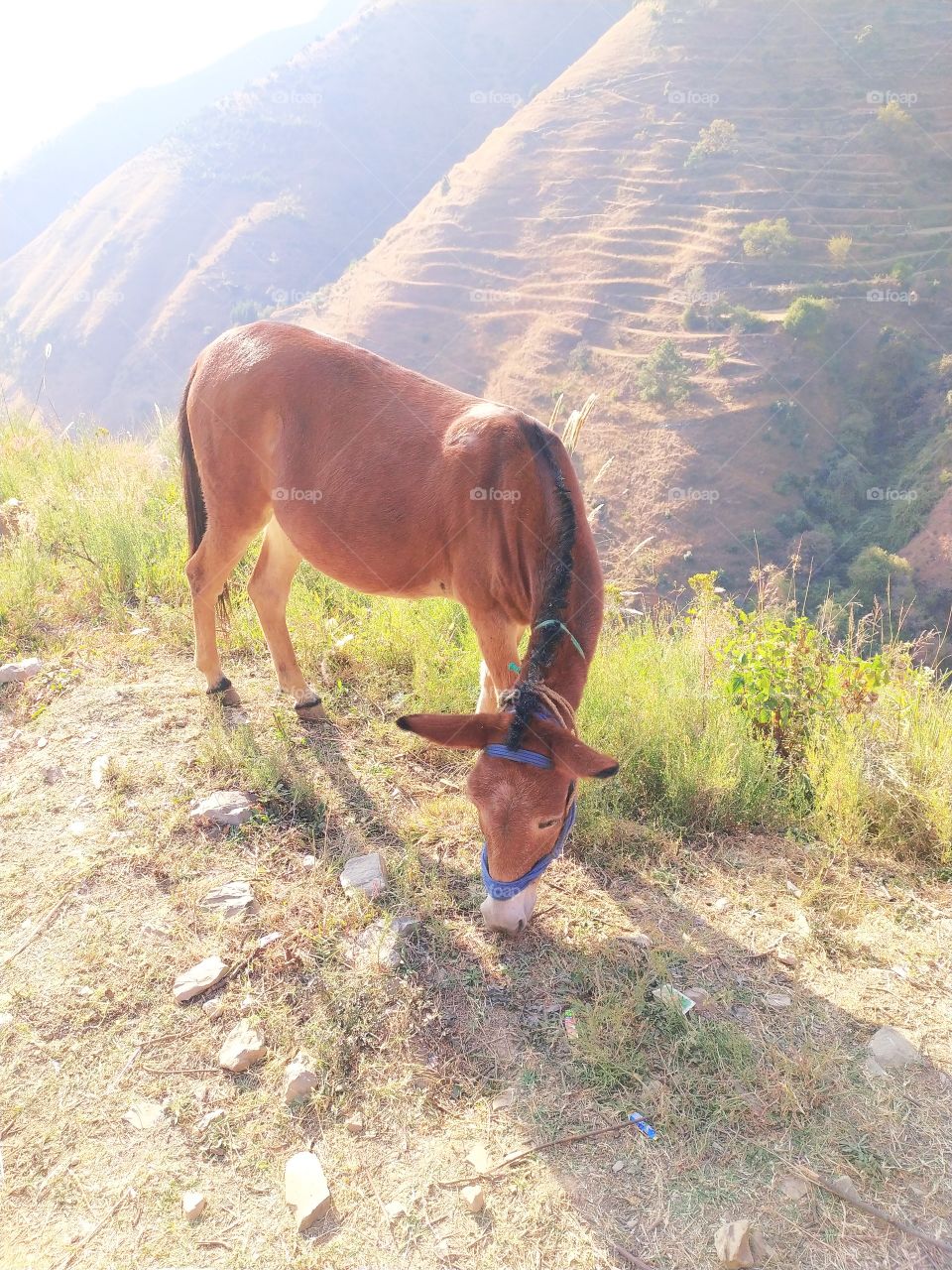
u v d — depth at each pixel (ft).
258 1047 8.63
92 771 12.50
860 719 13.92
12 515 20.85
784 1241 7.06
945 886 11.43
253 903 10.46
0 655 15.55
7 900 10.36
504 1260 6.96
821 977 9.75
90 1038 8.77
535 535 10.07
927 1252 6.99
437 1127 8.03
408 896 10.59
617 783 12.55
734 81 327.06
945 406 185.98
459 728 8.63
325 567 12.33
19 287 575.38
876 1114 8.13
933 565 125.29
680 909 10.73
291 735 13.57
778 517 169.17
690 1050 8.72
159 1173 7.59
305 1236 7.13
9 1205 7.32
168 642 16.21
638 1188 7.48
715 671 15.48
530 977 9.62
